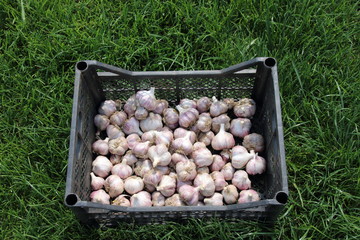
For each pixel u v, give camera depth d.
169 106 1.13
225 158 1.05
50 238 0.99
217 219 0.97
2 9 1.25
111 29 1.23
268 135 1.01
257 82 1.04
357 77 1.14
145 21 1.22
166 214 0.94
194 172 0.99
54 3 1.25
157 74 1.02
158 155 1.00
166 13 1.25
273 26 1.19
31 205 1.01
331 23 1.20
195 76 1.02
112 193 1.01
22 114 1.13
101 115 1.08
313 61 1.16
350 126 1.07
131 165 1.05
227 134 1.05
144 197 0.99
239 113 1.08
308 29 1.20
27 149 1.08
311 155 1.06
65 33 1.22
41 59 1.18
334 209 1.00
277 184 0.92
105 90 1.08
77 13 1.25
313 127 1.08
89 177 1.04
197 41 1.19
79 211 0.86
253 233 0.96
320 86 1.13
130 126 1.07
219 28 1.19
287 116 1.09
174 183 1.00
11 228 1.03
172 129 1.09
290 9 1.21
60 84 1.16
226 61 1.17
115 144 1.05
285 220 1.00
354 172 1.02
